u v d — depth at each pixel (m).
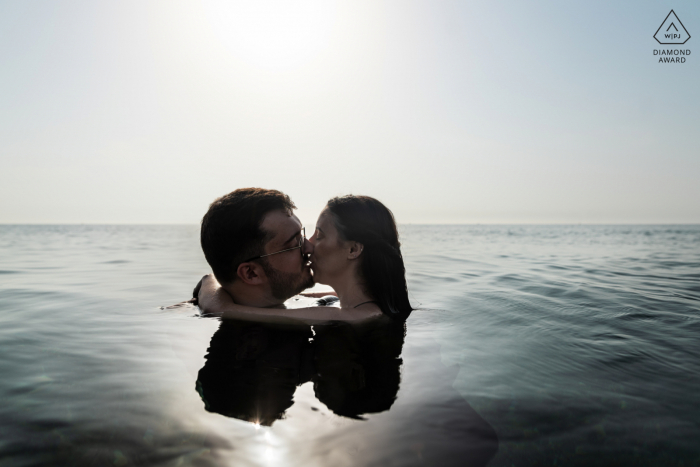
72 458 0.97
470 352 1.73
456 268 5.48
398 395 1.31
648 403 1.27
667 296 3.11
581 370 1.54
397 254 2.46
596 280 4.14
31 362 1.61
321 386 1.38
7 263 6.52
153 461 0.96
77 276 4.69
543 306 2.70
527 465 0.96
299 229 2.42
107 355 1.69
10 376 1.46
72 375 1.47
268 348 1.78
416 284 3.86
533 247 12.45
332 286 2.52
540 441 1.06
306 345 1.82
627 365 1.60
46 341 1.89
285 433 1.08
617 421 1.16
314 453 1.00
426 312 2.50
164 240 19.06
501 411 1.21
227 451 1.00
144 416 1.17
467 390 1.35
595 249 11.41
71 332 2.05
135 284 4.00
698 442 1.06
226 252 2.35
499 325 2.18
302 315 2.31
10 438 1.05
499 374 1.49
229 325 2.16
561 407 1.24
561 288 3.54
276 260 2.36
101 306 2.77
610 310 2.58
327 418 1.16
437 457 0.99
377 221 2.41
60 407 1.22
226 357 1.67
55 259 7.42
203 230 2.42
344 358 1.65
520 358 1.66
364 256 2.38
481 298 3.02
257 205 2.34
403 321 2.26
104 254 8.93
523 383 1.41
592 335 2.00
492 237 24.31
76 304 2.85
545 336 1.98
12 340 1.91
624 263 6.44
